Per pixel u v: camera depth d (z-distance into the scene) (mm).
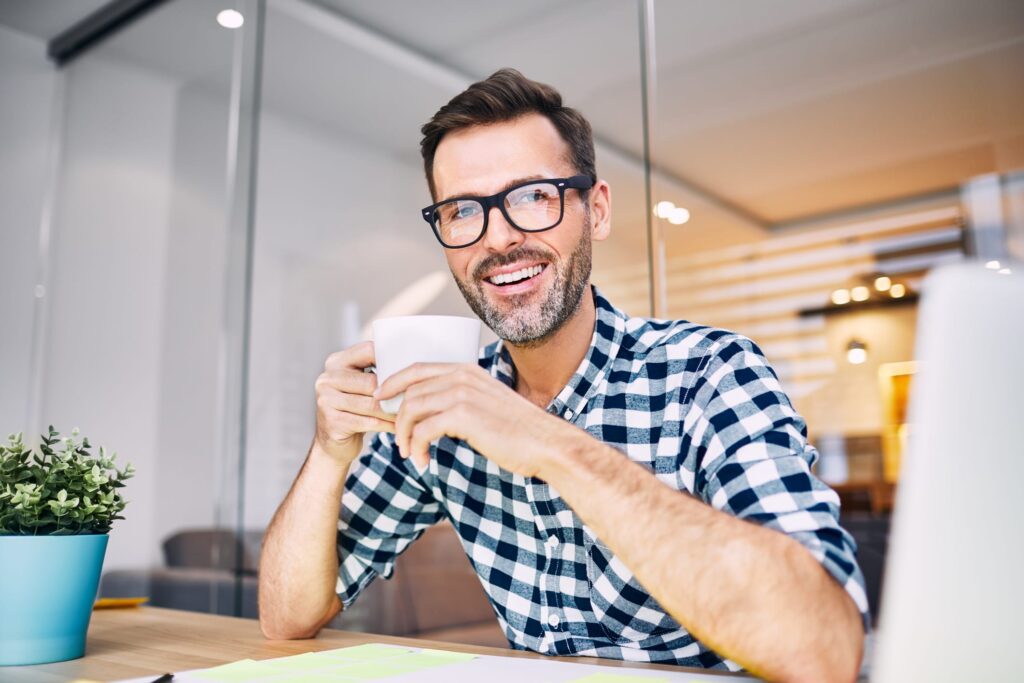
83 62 2930
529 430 662
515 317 893
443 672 646
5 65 2867
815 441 2002
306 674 645
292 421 2199
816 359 1919
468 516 992
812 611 561
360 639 887
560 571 907
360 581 1040
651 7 1730
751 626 563
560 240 885
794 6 1609
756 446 718
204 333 2424
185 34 2625
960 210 1486
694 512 615
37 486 778
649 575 604
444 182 921
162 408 2475
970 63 1440
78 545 773
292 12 2369
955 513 349
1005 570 340
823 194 1636
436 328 705
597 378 939
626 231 1686
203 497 2316
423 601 1745
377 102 2158
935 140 1480
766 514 651
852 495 1947
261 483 2221
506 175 889
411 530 1076
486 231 881
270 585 917
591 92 1779
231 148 2463
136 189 2686
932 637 349
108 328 2668
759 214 1712
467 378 685
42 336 2859
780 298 1813
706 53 1671
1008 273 353
